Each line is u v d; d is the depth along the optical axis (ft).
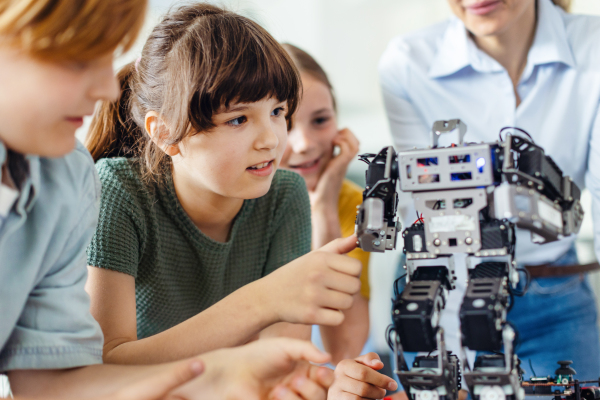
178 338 2.66
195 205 3.35
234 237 3.67
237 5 3.47
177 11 3.13
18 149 2.04
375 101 10.61
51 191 2.41
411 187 2.33
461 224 2.29
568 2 4.96
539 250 4.54
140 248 3.32
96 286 3.03
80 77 1.91
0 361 2.37
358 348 5.24
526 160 2.31
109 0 1.82
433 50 4.93
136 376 2.25
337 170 5.36
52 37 1.76
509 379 2.14
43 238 2.36
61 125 1.98
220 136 2.84
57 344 2.36
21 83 1.86
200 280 3.65
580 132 4.52
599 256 4.46
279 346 2.16
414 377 2.22
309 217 3.99
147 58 3.11
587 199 7.31
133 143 3.55
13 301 2.29
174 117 2.87
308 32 10.59
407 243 2.40
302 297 2.52
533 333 4.63
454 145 2.37
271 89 2.85
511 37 4.45
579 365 4.54
